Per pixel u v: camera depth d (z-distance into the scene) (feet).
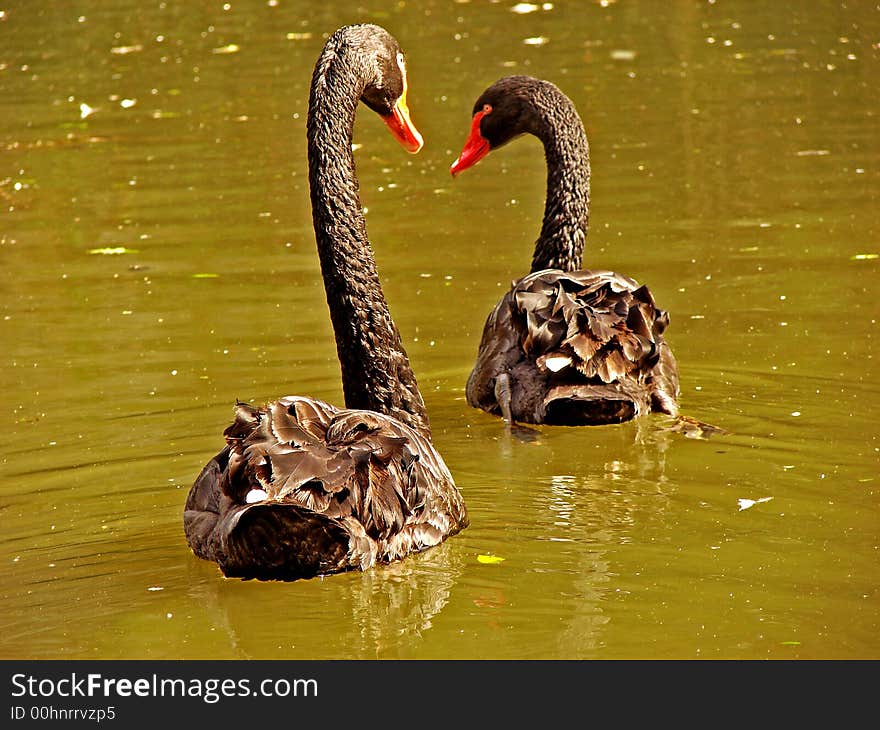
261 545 26.91
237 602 27.37
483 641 25.54
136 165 71.46
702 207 60.18
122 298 50.34
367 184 67.51
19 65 102.17
